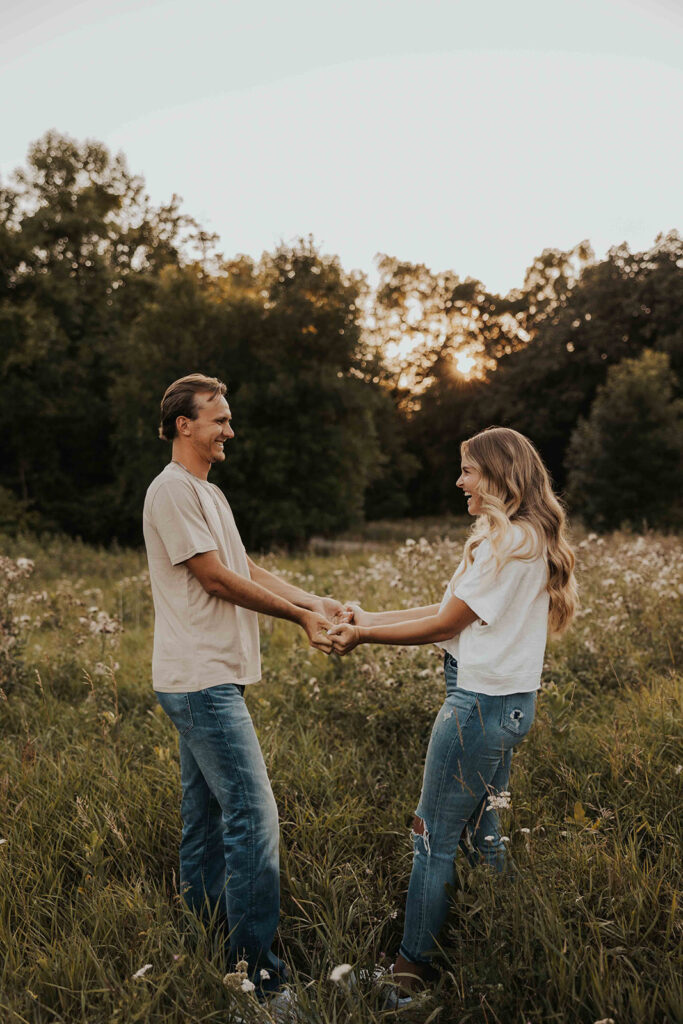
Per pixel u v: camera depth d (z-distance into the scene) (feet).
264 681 15.05
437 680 12.41
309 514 66.23
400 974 6.59
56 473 79.77
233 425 65.21
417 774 10.40
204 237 94.94
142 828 8.74
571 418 122.31
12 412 75.10
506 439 7.14
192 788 7.83
